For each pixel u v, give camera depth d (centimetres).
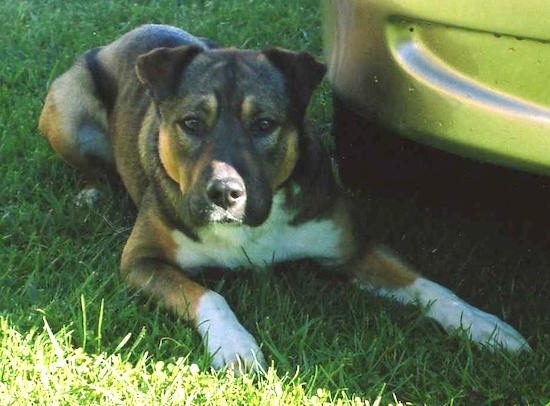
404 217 192
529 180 193
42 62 243
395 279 175
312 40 250
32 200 198
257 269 179
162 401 150
